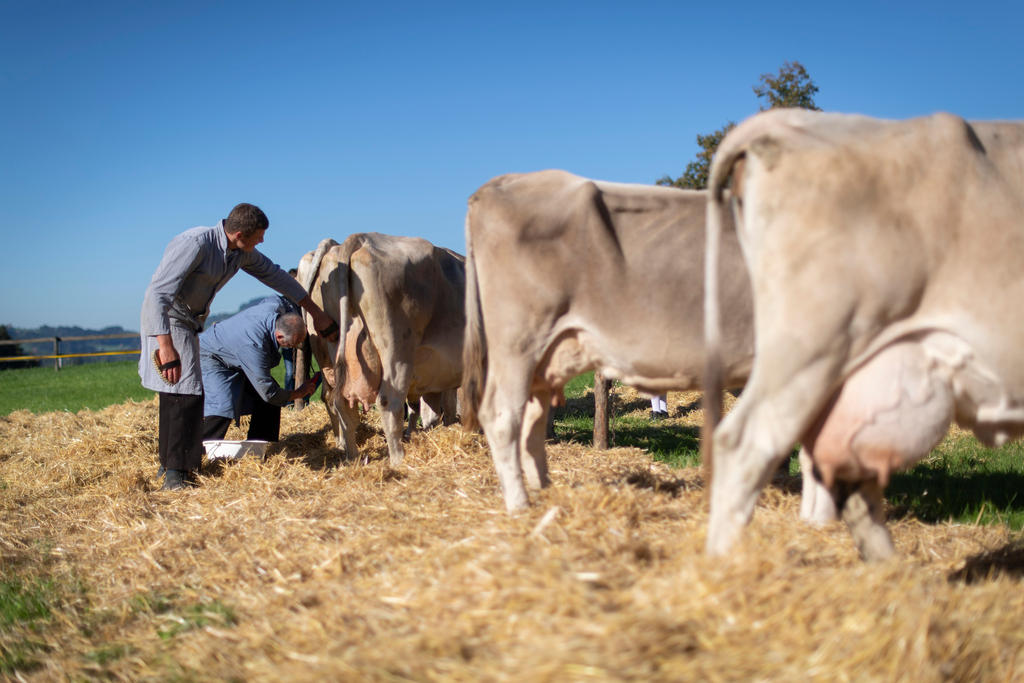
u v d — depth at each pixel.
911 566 2.84
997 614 2.45
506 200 3.90
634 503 3.68
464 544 3.32
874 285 2.62
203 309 5.65
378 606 2.87
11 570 4.18
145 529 4.52
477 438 6.27
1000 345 2.65
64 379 20.06
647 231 3.73
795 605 2.33
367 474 5.32
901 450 2.74
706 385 2.95
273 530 4.26
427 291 6.00
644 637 2.19
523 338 3.90
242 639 2.95
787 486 5.00
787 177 2.71
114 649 3.18
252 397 6.78
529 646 2.25
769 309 2.72
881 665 2.14
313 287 6.20
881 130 2.76
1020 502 4.82
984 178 2.70
